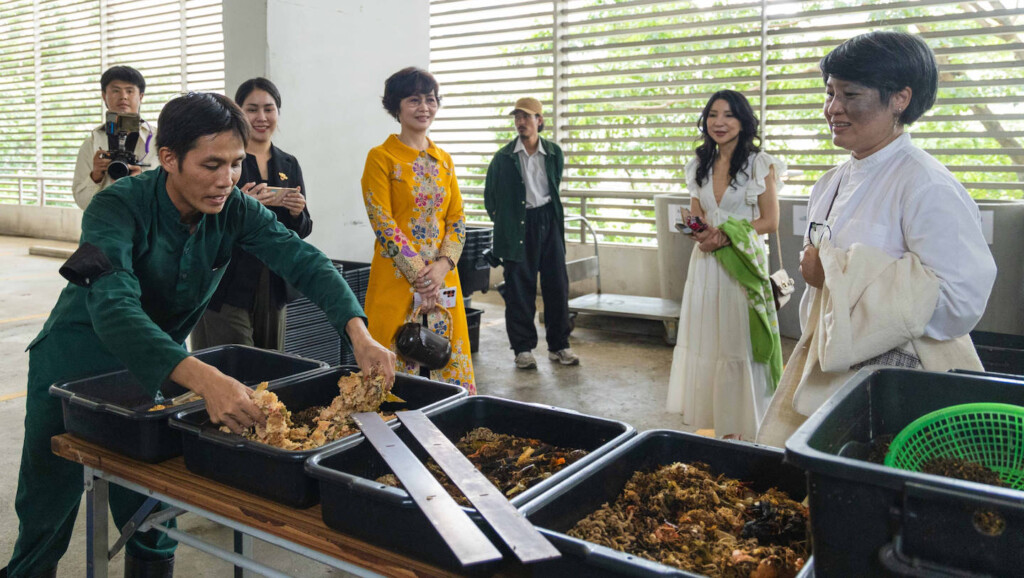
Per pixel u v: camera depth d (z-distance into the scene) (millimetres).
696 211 3246
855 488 857
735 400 3117
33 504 1893
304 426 1632
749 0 6004
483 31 7273
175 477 1490
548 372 4836
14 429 3734
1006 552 771
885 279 1646
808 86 5977
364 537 1223
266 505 1361
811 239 1908
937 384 1273
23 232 11117
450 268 3100
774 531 1188
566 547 1013
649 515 1265
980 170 5332
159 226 1729
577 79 6984
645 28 6465
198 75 9148
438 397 1739
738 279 3047
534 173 4797
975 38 5246
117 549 1758
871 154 1768
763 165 3096
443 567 1145
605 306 5727
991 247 4316
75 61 10352
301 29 4750
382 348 1710
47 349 1827
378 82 5289
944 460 1133
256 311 2951
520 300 4852
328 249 5066
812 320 1873
